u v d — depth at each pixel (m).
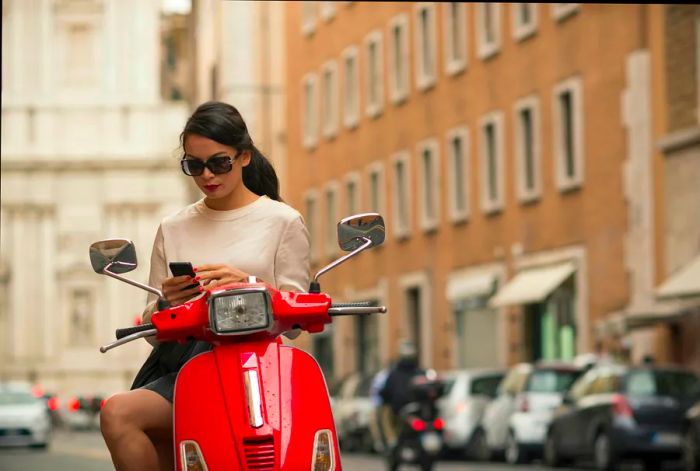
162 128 100.25
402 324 50.06
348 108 54.12
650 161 34.34
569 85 38.31
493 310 43.31
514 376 31.42
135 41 100.38
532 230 40.66
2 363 99.56
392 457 25.53
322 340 57.69
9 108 99.94
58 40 100.31
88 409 81.00
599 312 36.56
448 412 32.22
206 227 6.55
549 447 28.22
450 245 46.28
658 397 25.61
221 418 5.78
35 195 100.12
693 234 32.50
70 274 100.06
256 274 6.48
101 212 100.12
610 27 36.12
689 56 32.91
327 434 5.86
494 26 43.03
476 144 44.41
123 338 6.09
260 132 56.03
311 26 55.31
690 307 31.06
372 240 6.47
